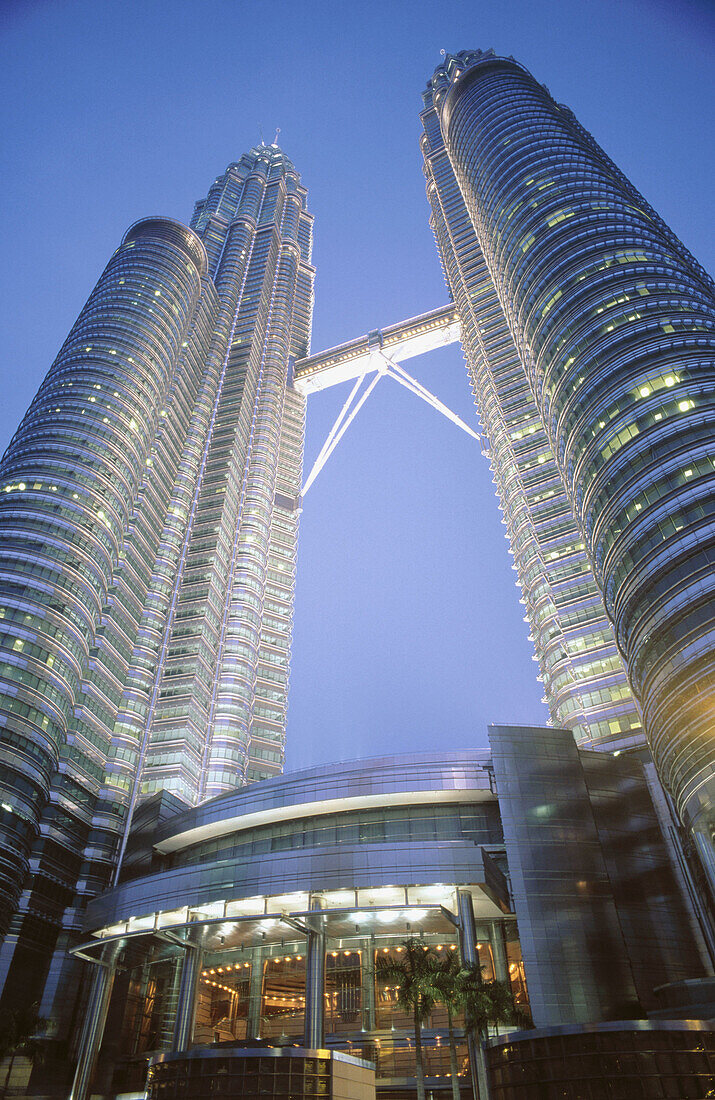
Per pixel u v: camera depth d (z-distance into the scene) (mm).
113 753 107812
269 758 140250
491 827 73625
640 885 67688
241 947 73688
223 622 147000
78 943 84625
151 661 124438
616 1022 37188
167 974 77062
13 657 88000
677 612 65000
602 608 116188
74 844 92000
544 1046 37625
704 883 62062
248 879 62969
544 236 120125
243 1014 69688
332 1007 66750
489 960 65500
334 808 77562
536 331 110125
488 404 161500
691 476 71250
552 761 71938
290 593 170000
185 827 86250
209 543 150250
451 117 189750
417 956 45562
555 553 127375
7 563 95625
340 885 59625
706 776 58656
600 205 121938
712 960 62531
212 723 132500
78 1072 66250
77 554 102625
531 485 138875
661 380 82250
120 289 148250
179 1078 42562
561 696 111188
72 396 121250
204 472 166750
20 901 80688
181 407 162500
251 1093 41281
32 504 103562
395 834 75062
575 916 61625
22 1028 68875
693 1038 36375
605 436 83375
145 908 66562
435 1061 60594
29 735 85312
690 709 61156
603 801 72875
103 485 112500
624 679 106750
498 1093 39000
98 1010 69562
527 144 150625
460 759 76250
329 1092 42062
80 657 97750
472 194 163500
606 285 101812
